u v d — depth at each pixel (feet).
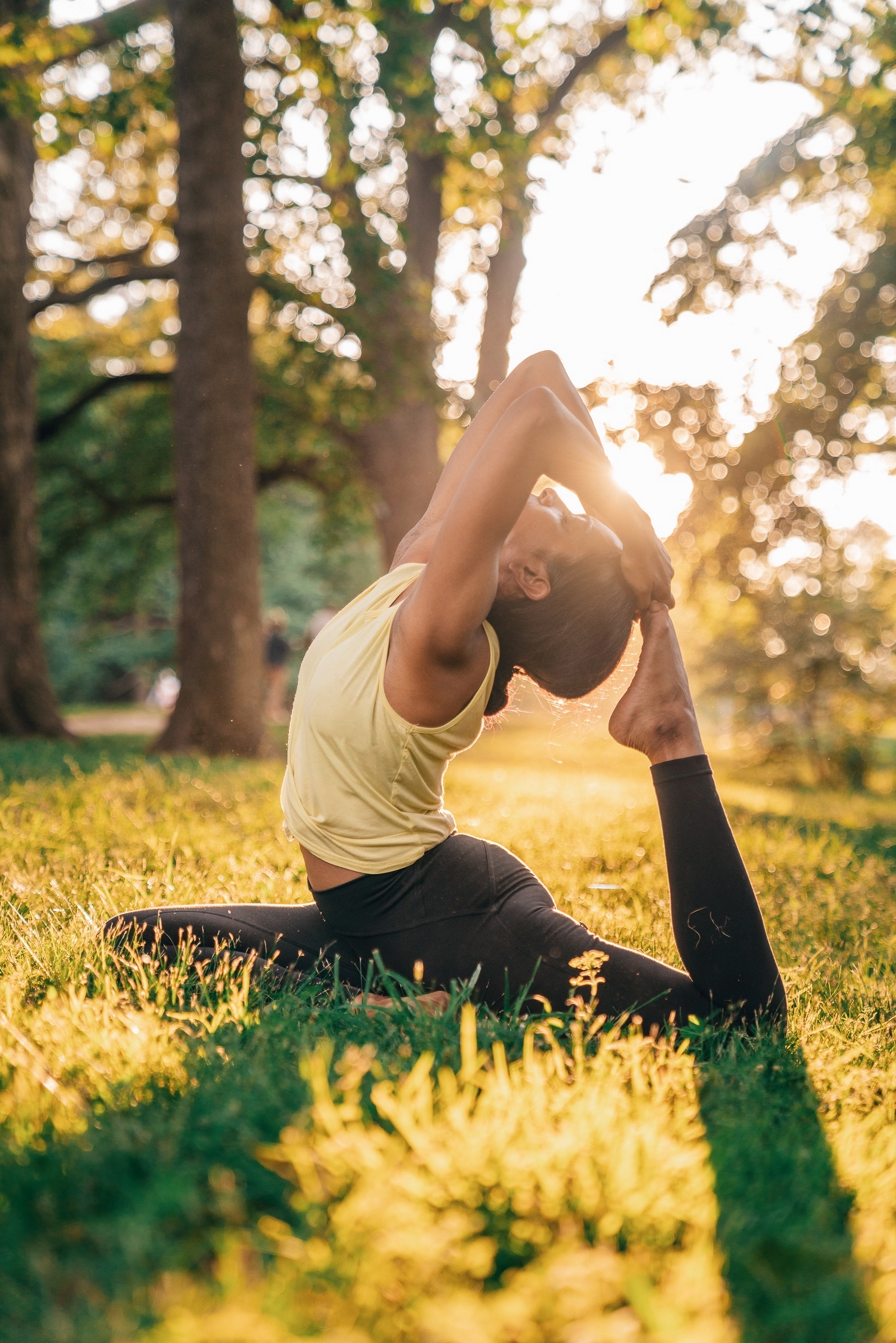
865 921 12.32
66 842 13.50
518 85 49.52
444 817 7.22
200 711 34.88
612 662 6.97
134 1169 4.18
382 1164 3.99
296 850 13.50
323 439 57.52
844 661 54.34
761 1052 6.31
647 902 11.82
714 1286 3.52
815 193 48.29
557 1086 5.26
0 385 37.47
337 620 7.22
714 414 45.19
